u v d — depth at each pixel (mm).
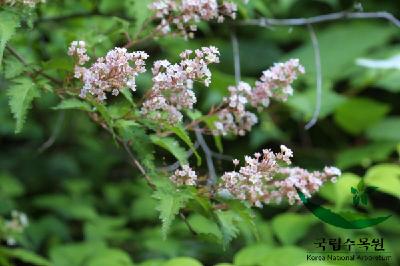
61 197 1260
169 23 777
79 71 705
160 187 707
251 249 842
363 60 1122
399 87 1183
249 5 938
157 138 726
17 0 720
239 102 739
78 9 1015
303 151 1278
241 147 1314
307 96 1158
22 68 736
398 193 845
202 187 727
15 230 950
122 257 886
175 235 1121
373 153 1099
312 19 963
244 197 713
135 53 689
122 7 1055
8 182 1249
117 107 734
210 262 1056
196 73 695
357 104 1147
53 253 989
